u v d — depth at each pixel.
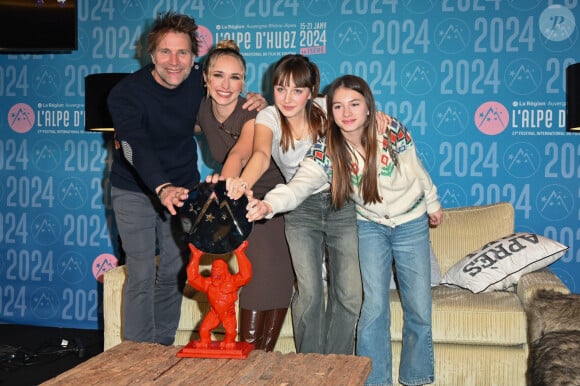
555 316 2.51
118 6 4.01
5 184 4.15
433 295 3.12
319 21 3.84
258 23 3.89
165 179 2.22
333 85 2.42
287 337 3.03
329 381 1.72
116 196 2.64
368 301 2.61
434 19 3.74
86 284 4.13
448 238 3.47
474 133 3.74
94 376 1.74
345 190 2.46
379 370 2.63
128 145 2.39
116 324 3.05
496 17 3.69
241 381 1.71
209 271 3.20
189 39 2.48
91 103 3.53
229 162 2.35
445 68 3.74
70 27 3.95
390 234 2.62
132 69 4.02
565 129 3.68
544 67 3.67
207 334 1.95
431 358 2.72
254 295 2.57
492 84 3.71
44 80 4.10
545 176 3.71
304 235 2.53
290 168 2.54
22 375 3.26
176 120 2.59
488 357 2.91
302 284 2.54
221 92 2.46
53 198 4.13
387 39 3.78
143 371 1.78
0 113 4.15
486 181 3.75
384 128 2.50
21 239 4.16
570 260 3.71
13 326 4.17
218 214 1.93
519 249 3.17
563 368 2.04
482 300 3.02
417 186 2.61
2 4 3.96
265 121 2.43
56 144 4.11
